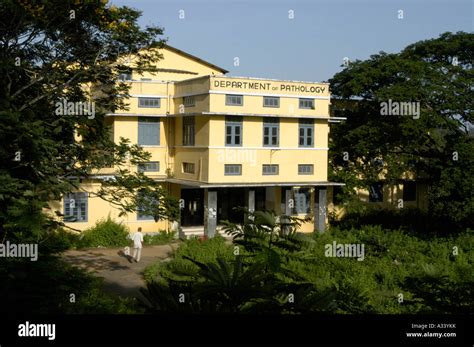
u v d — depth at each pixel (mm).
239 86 28891
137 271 22609
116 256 25797
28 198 11555
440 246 25438
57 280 10375
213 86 28250
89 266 23328
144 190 17969
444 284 7535
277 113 29906
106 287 19422
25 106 15727
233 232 7414
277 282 5672
